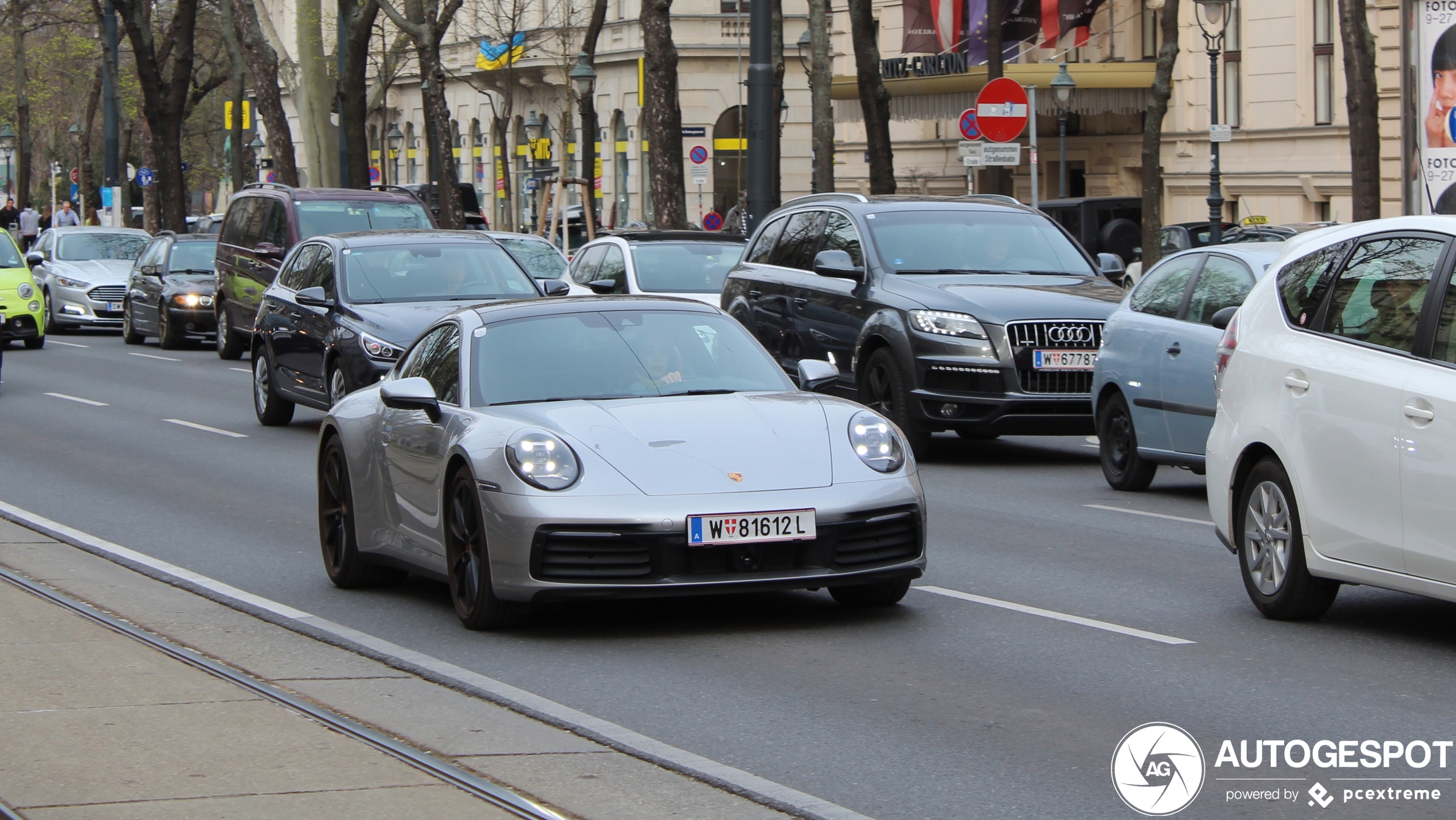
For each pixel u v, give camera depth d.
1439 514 9.22
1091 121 56.59
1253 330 10.95
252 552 13.93
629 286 24.61
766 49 28.31
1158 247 36.38
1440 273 9.62
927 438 19.16
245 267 33.53
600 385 11.21
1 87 96.56
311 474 18.89
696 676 9.31
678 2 74.31
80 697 8.61
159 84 61.59
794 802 6.88
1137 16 54.03
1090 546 13.62
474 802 6.85
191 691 8.77
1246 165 50.41
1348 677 9.03
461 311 12.16
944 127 61.25
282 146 51.97
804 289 20.75
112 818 6.59
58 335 44.38
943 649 9.88
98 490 17.58
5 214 71.38
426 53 46.56
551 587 9.88
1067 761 7.53
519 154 86.06
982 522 14.96
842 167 66.06
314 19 50.59
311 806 6.77
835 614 10.95
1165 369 16.03
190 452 20.86
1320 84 47.81
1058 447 21.25
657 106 37.25
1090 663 9.46
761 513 9.91
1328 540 10.02
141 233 47.22
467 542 10.55
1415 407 9.39
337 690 9.02
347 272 22.09
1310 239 10.90
